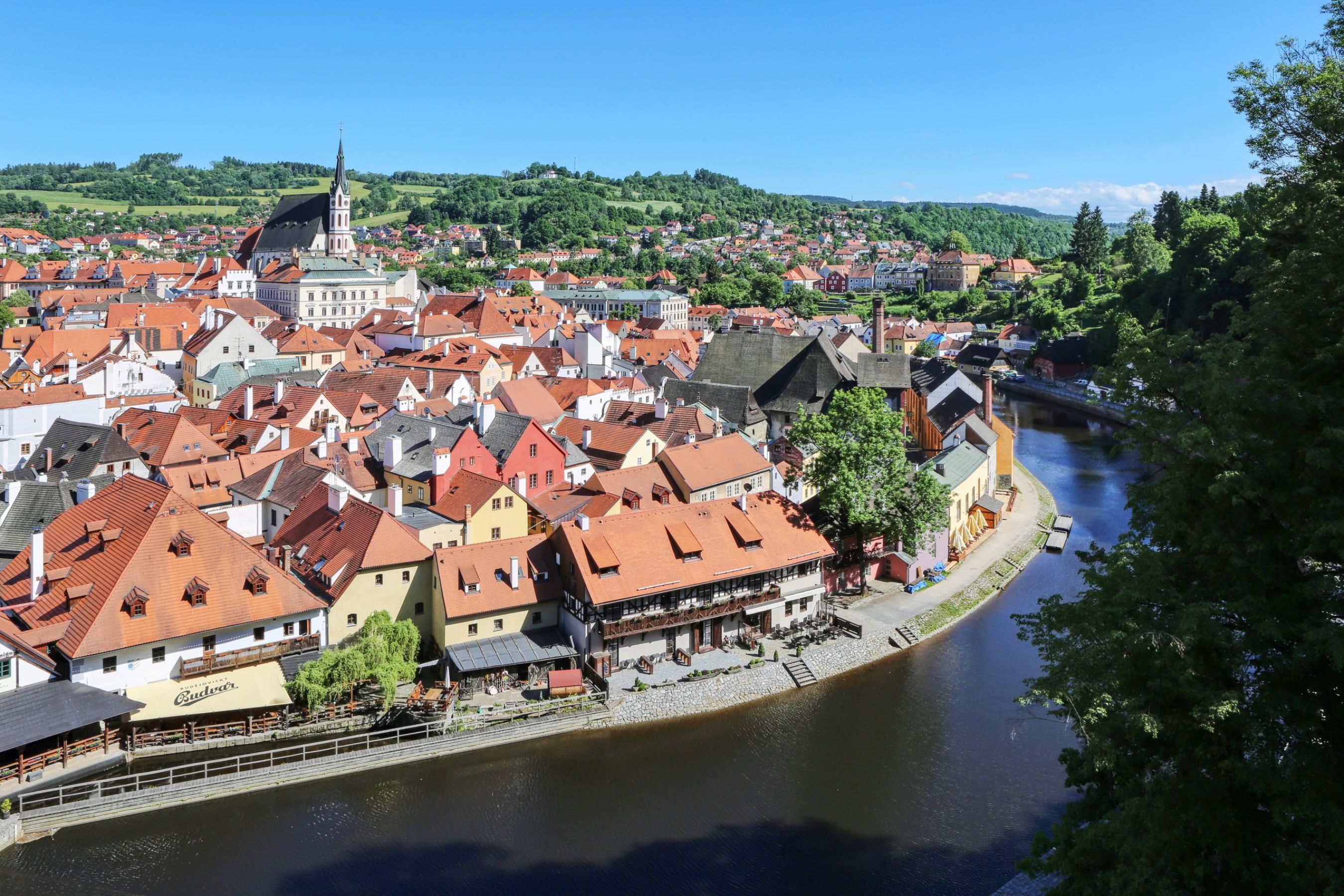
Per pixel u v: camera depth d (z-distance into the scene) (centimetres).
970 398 14438
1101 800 4434
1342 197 4269
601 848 5797
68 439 10919
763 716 7450
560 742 6950
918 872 5631
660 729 7194
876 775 6650
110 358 15350
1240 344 4294
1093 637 3962
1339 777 3503
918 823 6109
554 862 5656
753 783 6525
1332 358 3969
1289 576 3850
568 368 16638
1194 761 3812
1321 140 4425
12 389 13012
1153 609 3959
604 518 8025
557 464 10512
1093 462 16088
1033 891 5416
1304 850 3356
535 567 7869
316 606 7156
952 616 9431
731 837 5928
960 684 8038
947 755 6919
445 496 8962
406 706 7006
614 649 7712
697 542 8112
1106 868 3956
